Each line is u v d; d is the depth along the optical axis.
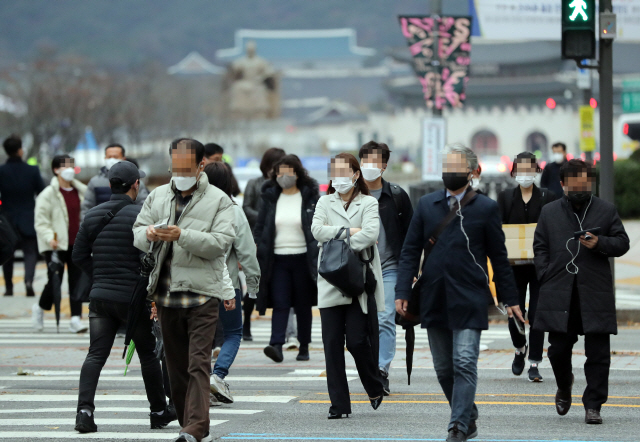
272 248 32.09
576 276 22.81
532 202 29.47
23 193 49.97
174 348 20.44
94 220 22.23
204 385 19.61
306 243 31.92
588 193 22.92
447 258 20.06
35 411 25.39
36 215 40.28
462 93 57.38
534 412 24.70
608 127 41.12
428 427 22.77
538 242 23.44
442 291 20.16
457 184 20.22
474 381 19.91
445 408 25.33
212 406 25.69
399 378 30.30
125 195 22.50
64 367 33.09
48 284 38.97
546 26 55.41
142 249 19.98
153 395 22.58
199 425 19.28
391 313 27.11
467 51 57.12
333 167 23.70
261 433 22.09
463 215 20.12
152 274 19.86
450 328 19.95
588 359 23.16
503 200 29.70
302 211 31.86
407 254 20.75
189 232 19.33
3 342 38.59
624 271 60.69
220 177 27.47
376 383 23.86
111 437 21.72
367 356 23.64
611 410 24.91
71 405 26.38
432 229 20.30
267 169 36.28
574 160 23.03
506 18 55.44
